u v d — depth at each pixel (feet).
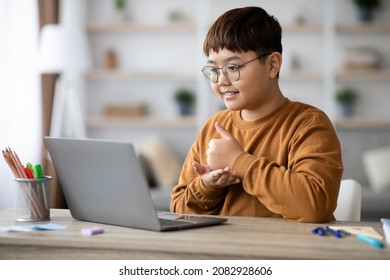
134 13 20.40
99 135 20.74
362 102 20.06
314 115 6.31
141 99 20.72
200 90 20.01
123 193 5.30
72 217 6.07
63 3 19.35
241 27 5.97
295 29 19.51
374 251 4.46
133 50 20.53
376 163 18.13
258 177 5.71
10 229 5.25
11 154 5.84
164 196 16.31
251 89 6.09
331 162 5.79
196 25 19.79
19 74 15.20
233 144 5.97
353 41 19.89
